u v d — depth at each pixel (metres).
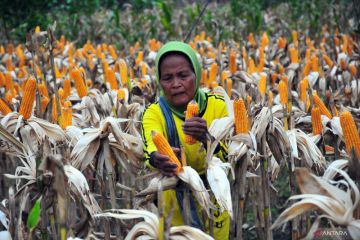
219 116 3.92
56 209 3.53
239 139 3.65
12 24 15.56
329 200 2.84
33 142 4.31
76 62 10.45
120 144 4.04
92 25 15.74
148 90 6.24
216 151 3.71
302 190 2.93
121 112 5.12
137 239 3.01
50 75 8.20
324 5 14.82
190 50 3.71
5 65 11.54
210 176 3.38
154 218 3.02
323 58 9.55
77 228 3.80
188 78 3.67
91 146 4.02
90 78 8.55
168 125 3.75
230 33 14.66
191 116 3.41
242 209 3.83
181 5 22.80
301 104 5.34
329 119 4.50
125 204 5.45
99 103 5.86
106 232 4.04
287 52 10.08
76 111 6.20
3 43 15.48
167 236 2.70
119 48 13.91
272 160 4.44
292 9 16.72
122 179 5.54
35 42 4.52
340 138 4.41
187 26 14.91
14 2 15.05
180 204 3.63
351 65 7.92
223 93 3.92
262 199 4.19
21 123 4.24
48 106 4.60
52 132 4.26
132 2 16.94
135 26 15.95
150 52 10.26
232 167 3.67
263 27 15.29
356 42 10.80
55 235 3.75
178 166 3.33
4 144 4.40
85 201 3.53
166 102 3.82
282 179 7.66
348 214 2.79
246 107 3.84
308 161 4.19
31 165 3.55
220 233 3.90
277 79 8.27
